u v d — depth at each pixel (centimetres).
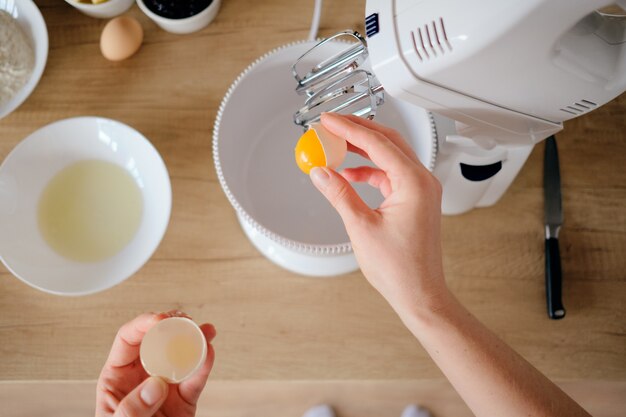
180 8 79
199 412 94
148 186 76
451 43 51
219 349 75
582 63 52
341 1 81
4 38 73
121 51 78
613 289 76
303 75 74
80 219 76
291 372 75
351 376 75
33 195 75
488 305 76
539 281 76
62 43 81
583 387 84
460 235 78
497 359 57
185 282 77
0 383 78
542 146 80
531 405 57
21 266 72
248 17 81
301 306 76
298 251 71
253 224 66
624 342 74
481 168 68
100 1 78
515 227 78
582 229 77
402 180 57
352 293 76
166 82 80
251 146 79
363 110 64
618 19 53
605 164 79
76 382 75
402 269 57
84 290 71
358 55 62
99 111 80
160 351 61
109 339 75
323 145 60
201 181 79
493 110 57
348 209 57
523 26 48
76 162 77
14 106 75
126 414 57
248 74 70
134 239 75
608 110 79
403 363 75
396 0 53
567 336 75
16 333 75
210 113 80
